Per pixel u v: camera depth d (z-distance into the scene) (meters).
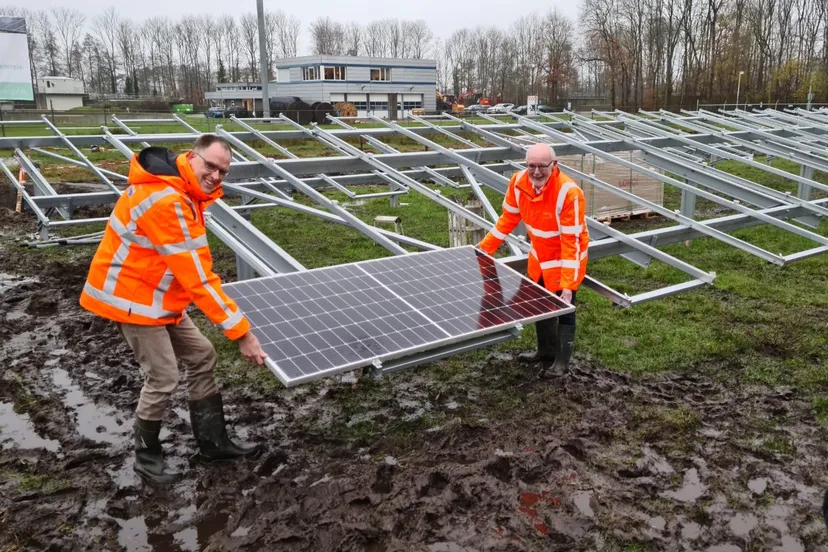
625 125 13.12
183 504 3.63
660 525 3.43
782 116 15.28
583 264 4.70
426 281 4.55
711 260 8.70
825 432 4.38
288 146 18.31
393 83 46.59
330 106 28.92
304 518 3.40
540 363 5.49
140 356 3.58
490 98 74.62
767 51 52.19
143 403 3.67
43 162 17.02
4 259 8.76
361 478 3.76
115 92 81.19
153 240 3.22
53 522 3.45
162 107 50.12
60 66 80.69
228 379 5.23
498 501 3.55
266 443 4.27
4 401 4.89
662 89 53.53
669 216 6.43
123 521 3.49
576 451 4.13
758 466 3.98
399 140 19.31
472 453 4.07
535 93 67.50
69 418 4.60
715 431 4.40
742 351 5.73
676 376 5.25
